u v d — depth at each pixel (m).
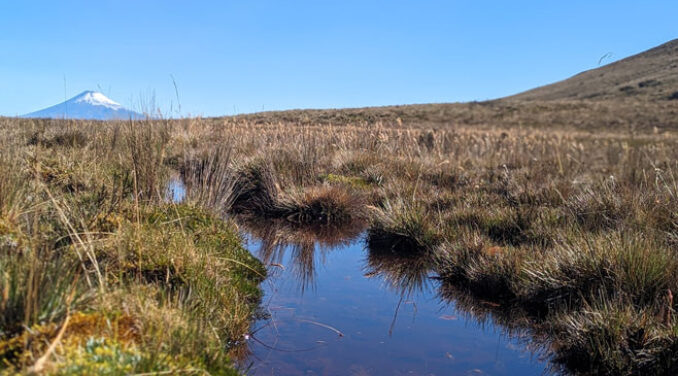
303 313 4.51
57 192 5.33
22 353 2.35
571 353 3.63
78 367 2.20
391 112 53.94
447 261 5.46
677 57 76.81
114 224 4.61
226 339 3.67
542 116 51.19
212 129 15.46
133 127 7.23
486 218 6.76
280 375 3.37
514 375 3.44
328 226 7.77
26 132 11.96
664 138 27.16
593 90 73.12
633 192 7.05
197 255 4.51
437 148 12.67
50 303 2.66
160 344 2.57
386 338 4.03
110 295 3.06
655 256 4.21
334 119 47.03
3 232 3.81
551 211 6.62
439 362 3.63
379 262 6.08
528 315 4.38
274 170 8.96
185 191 7.27
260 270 5.47
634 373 3.22
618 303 3.80
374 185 9.91
